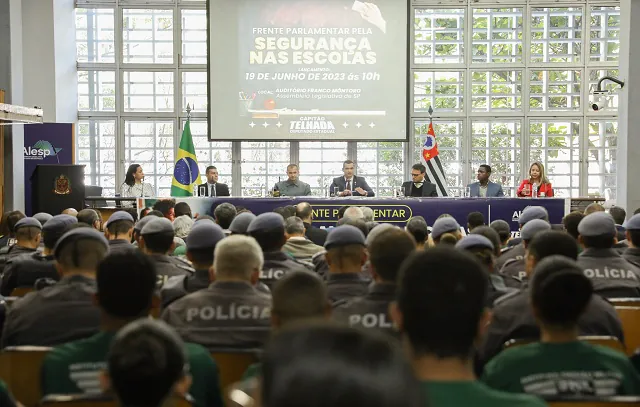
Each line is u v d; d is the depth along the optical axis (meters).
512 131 13.91
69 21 13.50
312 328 0.82
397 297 1.75
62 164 11.04
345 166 11.84
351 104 13.02
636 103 10.95
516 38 13.86
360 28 13.02
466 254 1.78
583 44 13.78
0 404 2.14
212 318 3.10
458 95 13.88
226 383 2.85
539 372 2.31
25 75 12.84
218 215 7.25
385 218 9.95
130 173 11.47
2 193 10.75
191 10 13.89
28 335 3.20
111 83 13.88
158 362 1.54
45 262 4.81
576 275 2.33
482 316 1.77
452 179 13.86
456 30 13.84
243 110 13.01
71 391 2.43
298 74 13.01
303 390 0.74
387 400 0.73
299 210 7.60
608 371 2.30
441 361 1.68
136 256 2.53
